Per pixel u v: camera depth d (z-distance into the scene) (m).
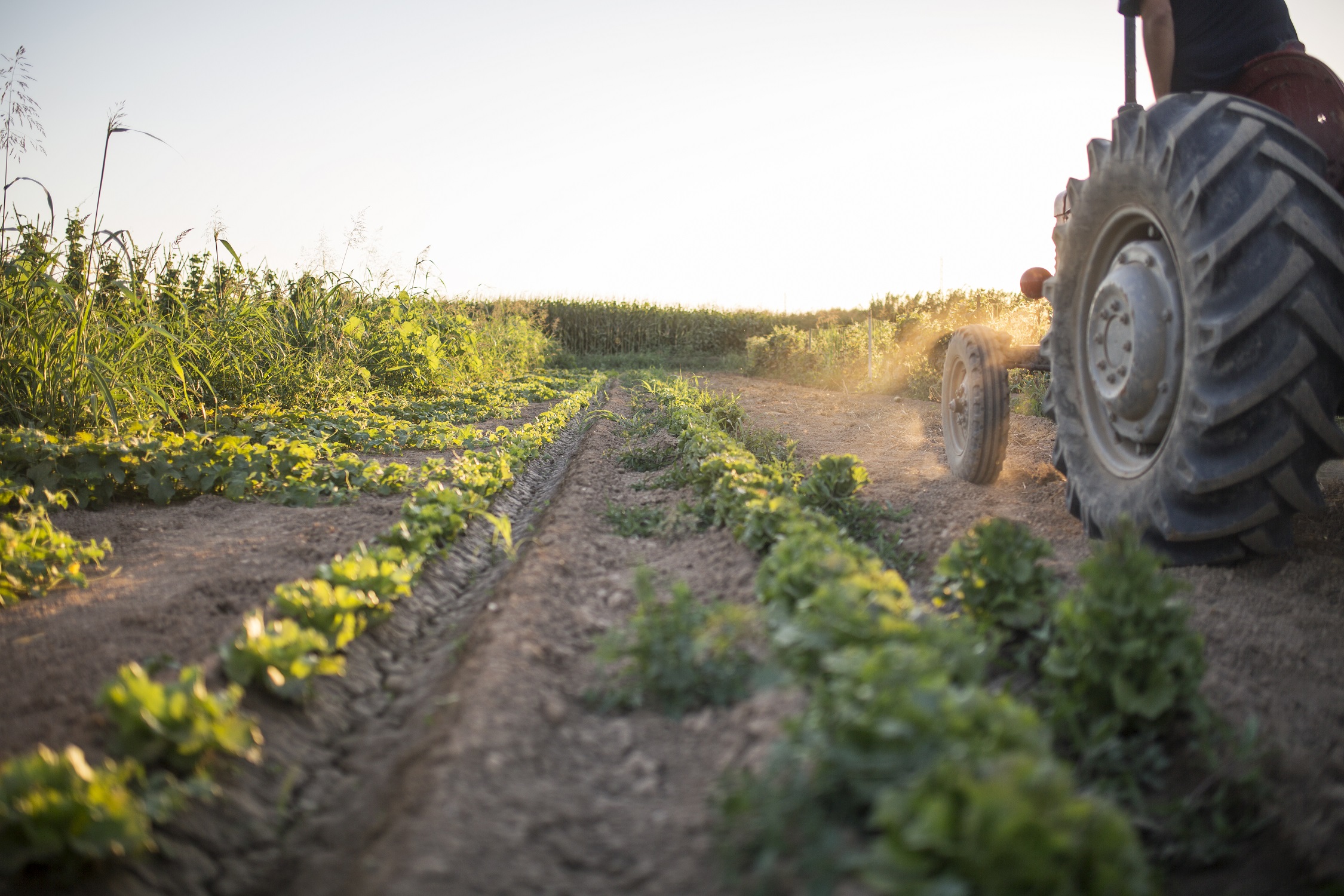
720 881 1.63
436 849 1.73
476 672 2.47
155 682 2.44
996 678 2.56
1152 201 3.17
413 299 12.12
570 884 1.71
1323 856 1.75
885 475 5.86
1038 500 4.75
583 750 2.23
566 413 10.20
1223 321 2.75
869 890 1.49
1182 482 2.96
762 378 20.36
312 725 2.40
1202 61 3.71
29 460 4.78
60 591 3.34
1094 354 3.60
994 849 1.27
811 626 2.18
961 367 5.54
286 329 8.87
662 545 4.29
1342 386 2.79
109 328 6.19
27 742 2.12
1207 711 2.11
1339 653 2.65
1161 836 1.90
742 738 2.10
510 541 3.88
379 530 4.30
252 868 1.85
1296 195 2.75
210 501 4.96
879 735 1.62
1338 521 3.96
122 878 1.68
